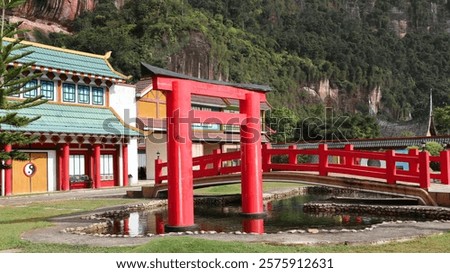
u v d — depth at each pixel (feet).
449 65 537.65
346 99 431.02
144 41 271.90
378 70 465.88
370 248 31.50
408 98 476.13
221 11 416.87
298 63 418.10
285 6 525.34
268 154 66.33
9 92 50.85
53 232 40.75
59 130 87.30
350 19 555.69
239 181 69.36
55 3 294.46
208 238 35.50
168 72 45.57
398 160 56.65
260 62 378.94
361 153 58.65
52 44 273.33
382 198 67.41
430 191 54.24
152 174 128.36
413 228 39.37
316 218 56.44
